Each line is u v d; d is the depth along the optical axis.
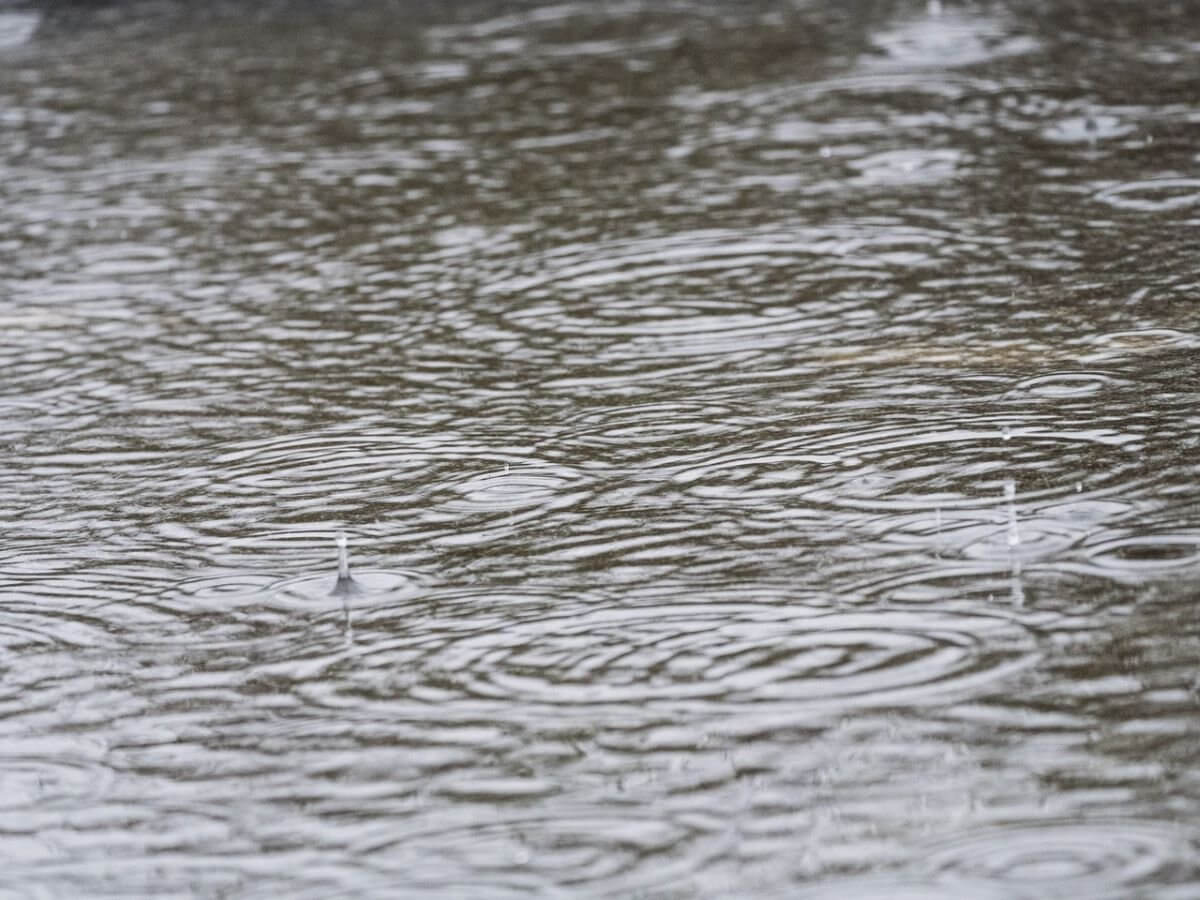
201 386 14.90
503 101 25.41
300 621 10.05
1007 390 13.08
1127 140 20.59
